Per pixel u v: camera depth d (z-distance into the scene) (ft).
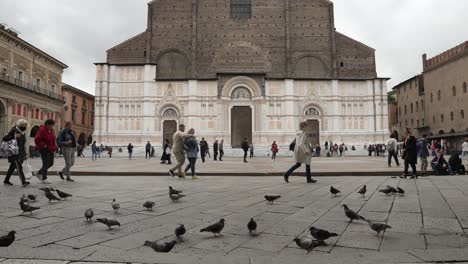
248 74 177.06
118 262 14.42
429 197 31.71
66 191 36.37
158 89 176.86
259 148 172.96
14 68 158.92
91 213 21.48
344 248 16.55
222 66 179.22
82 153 156.97
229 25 181.47
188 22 180.45
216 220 22.61
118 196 32.83
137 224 21.40
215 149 120.57
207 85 177.37
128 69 176.76
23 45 163.12
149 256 15.03
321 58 179.93
